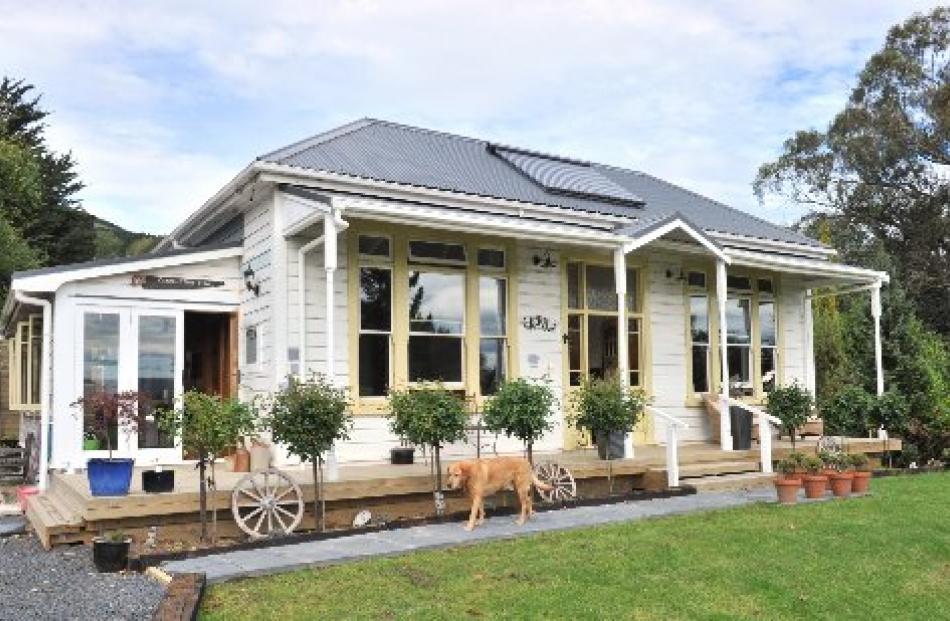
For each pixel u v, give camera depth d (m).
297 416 8.10
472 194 11.93
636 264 13.92
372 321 11.13
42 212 30.23
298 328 10.52
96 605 5.84
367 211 9.49
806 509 9.30
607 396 10.52
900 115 32.47
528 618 5.49
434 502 9.32
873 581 6.65
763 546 7.54
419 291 11.52
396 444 11.12
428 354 11.53
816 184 34.69
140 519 7.91
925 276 32.09
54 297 10.60
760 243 15.65
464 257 11.98
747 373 15.57
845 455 10.77
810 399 12.98
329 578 6.39
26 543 8.45
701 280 14.96
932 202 32.91
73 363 10.45
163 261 11.11
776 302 16.12
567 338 13.01
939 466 14.23
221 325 12.20
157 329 11.07
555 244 12.89
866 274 15.12
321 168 11.02
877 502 9.77
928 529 8.39
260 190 11.02
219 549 7.31
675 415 14.21
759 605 5.96
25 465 13.87
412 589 6.09
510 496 9.59
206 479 8.81
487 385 12.10
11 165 26.00
